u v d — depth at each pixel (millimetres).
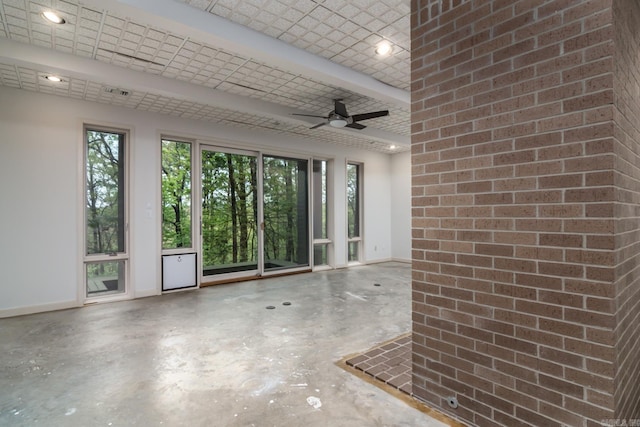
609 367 1365
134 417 1953
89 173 4457
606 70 1369
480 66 1769
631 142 1617
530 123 1589
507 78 1666
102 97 4191
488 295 1756
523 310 1623
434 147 1990
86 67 3295
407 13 2625
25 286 3951
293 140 6406
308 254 6766
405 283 5633
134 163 4684
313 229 6887
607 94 1365
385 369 2504
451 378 1925
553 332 1524
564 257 1489
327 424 1882
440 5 1946
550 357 1535
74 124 4246
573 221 1464
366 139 6477
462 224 1862
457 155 1878
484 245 1768
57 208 4145
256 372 2494
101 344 3029
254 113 4672
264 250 6121
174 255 5059
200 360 2697
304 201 6754
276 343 3049
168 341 3100
